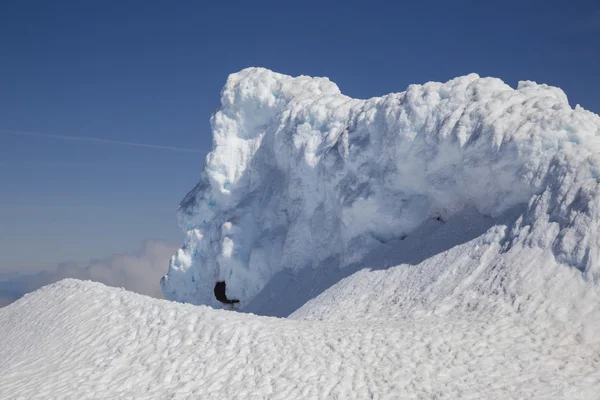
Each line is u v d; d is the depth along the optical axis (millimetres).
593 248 15477
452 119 21750
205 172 37781
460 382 13008
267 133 35250
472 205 21641
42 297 27281
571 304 14961
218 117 36938
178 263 36781
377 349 15109
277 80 35875
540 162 18219
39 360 19062
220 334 17203
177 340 17562
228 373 15406
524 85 22484
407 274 21250
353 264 24875
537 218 17516
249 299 32375
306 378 14344
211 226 36156
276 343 16250
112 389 15844
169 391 15219
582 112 18781
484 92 21906
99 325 20156
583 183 16703
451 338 14906
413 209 23781
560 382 12320
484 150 20109
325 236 27969
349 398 13312
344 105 29516
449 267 19562
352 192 25469
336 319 20656
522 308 15555
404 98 24016
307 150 29656
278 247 31734
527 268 16641
